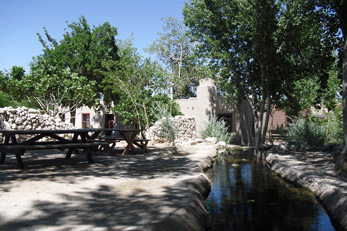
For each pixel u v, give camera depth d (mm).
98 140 9211
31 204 3270
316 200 4715
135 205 3285
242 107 17906
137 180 4762
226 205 4398
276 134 15672
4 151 5578
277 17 12742
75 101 16969
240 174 7035
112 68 18281
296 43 12008
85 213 2988
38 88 14633
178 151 10047
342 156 6113
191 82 29578
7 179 4570
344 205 3744
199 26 15586
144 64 17453
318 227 3570
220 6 14391
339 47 9312
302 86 15633
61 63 18359
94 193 3844
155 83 17547
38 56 17859
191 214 3197
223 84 15617
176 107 17188
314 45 10633
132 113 16375
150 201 3465
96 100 16703
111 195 3752
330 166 6934
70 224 2660
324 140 11914
